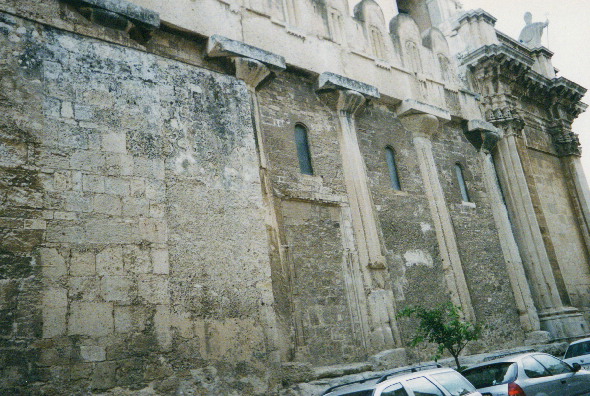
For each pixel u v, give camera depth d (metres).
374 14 18.73
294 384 11.59
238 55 13.53
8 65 9.92
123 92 11.19
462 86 21.31
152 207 10.71
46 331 8.86
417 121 18.41
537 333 18.69
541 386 9.48
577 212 24.55
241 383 10.64
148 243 10.41
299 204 14.24
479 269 18.36
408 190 17.31
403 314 13.11
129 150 10.82
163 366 9.82
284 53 15.16
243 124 13.05
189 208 11.26
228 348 10.74
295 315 12.88
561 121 25.78
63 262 9.37
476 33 22.97
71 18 11.12
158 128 11.43
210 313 10.77
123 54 11.52
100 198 10.14
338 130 16.06
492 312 18.00
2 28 10.09
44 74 10.30
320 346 13.06
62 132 10.12
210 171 11.92
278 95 14.91
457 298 16.77
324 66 16.05
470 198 19.55
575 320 19.98
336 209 15.01
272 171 13.88
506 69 22.70
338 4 17.55
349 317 13.98
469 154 20.47
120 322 9.62
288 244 13.53
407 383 7.70
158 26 12.16
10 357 8.45
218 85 12.98
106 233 9.98
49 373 8.69
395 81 18.27
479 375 9.89
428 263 16.64
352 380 12.30
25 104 9.88
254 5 14.98
